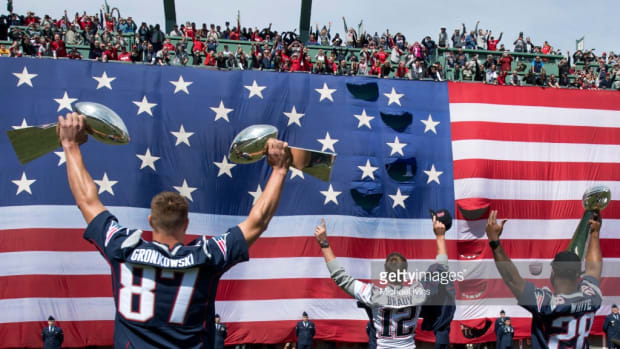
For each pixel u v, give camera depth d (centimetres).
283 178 271
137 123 1711
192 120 1736
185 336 244
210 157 1723
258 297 1661
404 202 1769
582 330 368
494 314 1648
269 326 1648
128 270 247
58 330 1546
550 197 1830
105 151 1672
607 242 1822
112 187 1658
